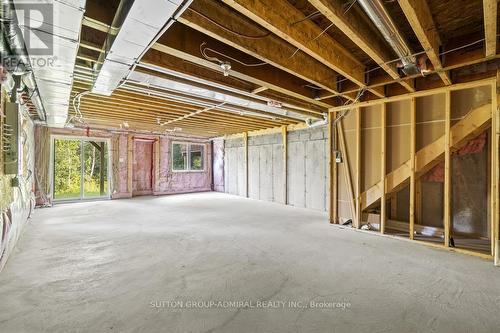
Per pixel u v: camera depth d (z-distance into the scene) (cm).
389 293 230
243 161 909
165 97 438
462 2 235
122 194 852
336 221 495
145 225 479
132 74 317
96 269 278
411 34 287
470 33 290
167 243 370
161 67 299
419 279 258
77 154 1023
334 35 286
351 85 383
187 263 296
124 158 857
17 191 392
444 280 257
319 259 311
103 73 280
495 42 243
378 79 361
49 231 432
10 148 304
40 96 363
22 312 197
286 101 463
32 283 245
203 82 350
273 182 787
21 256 313
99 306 206
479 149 393
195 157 1077
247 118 638
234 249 345
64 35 196
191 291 231
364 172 455
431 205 439
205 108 525
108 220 520
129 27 189
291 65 307
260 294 227
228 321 188
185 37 262
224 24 233
